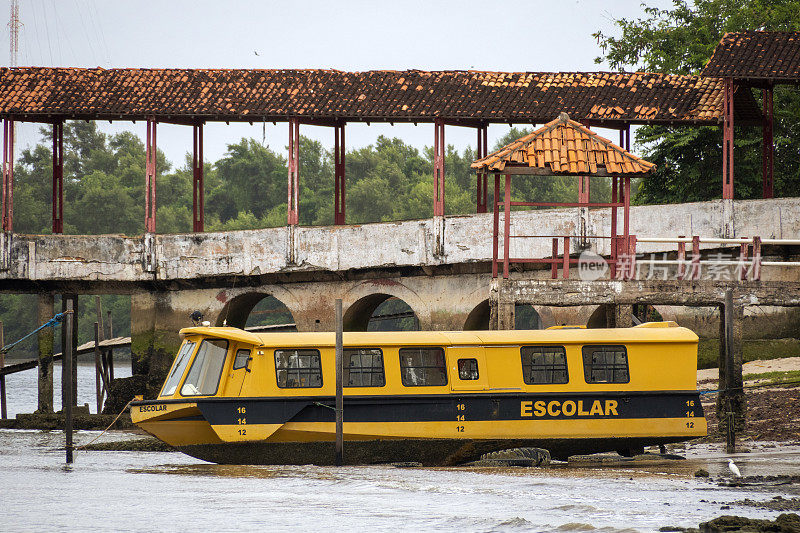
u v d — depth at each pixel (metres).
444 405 78.88
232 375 79.62
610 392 79.44
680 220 113.44
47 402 129.12
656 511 57.16
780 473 71.00
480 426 78.88
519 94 121.81
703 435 80.06
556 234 114.94
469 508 59.47
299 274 124.44
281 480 71.81
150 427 80.19
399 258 119.25
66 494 67.69
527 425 79.06
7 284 128.50
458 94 122.00
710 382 118.44
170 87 126.94
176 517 58.41
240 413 78.69
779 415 96.06
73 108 124.06
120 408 123.81
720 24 164.88
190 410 79.31
